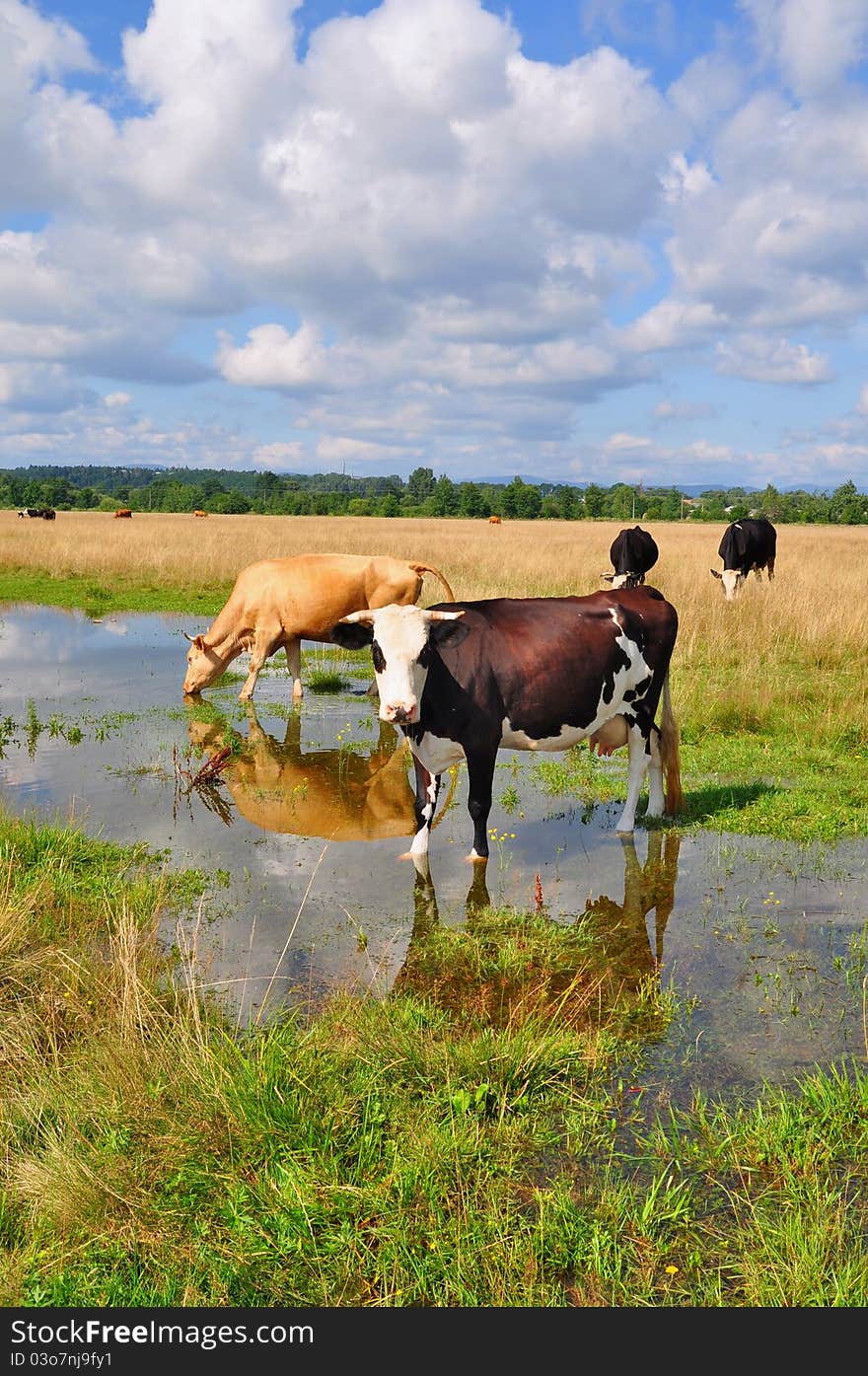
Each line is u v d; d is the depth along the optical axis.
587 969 4.54
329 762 8.23
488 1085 3.44
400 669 5.36
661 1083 3.61
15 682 11.65
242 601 10.38
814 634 11.81
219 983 4.32
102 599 19.09
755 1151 3.18
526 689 5.74
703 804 6.86
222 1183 2.98
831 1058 3.75
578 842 6.26
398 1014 3.93
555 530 51.00
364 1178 3.01
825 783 7.26
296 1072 3.36
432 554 23.91
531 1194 3.03
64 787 7.44
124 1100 3.29
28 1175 2.98
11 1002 4.08
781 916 5.09
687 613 12.96
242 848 6.16
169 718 9.84
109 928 4.71
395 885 5.57
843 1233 2.80
